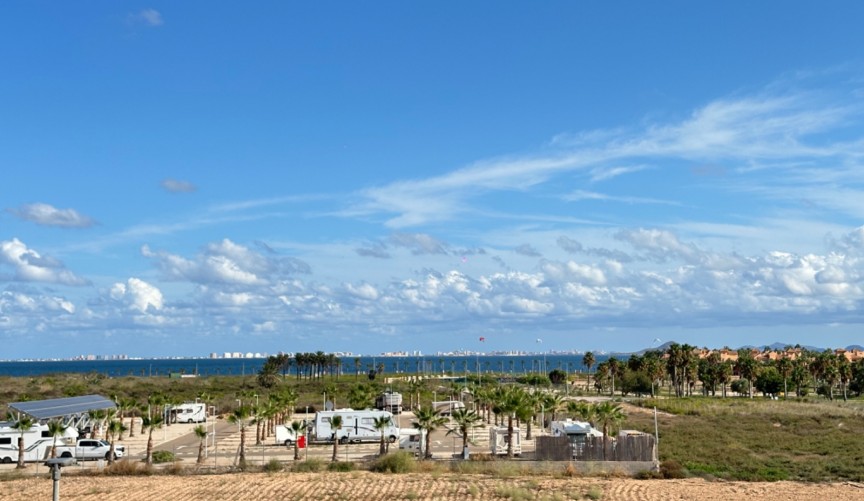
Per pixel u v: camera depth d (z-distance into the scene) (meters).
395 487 53.22
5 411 99.81
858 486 56.88
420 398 137.75
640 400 142.62
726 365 171.88
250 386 168.88
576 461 63.94
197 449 78.94
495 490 51.47
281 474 60.09
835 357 179.62
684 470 62.44
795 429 91.12
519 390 91.19
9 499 49.94
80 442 70.06
